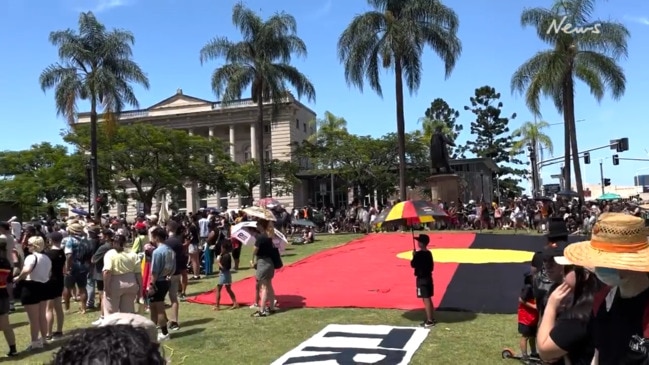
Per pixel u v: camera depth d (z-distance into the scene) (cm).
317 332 902
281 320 998
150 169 4062
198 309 1131
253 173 5069
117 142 4147
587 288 335
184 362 762
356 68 3114
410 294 1151
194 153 4538
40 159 4581
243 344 847
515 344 793
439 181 3366
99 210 3198
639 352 276
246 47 3306
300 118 7031
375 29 3141
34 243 899
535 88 3067
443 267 1431
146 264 960
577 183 3012
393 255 1750
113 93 3206
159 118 7081
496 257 1583
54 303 945
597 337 298
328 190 6134
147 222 1750
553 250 540
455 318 965
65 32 3291
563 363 348
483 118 8162
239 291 1280
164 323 889
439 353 762
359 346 809
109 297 855
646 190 7450
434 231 2755
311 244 2448
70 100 3181
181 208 6881
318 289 1255
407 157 4841
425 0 3042
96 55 3284
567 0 3047
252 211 1110
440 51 3086
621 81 3016
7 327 841
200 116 7025
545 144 5200
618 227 293
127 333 180
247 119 6869
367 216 3059
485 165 5903
